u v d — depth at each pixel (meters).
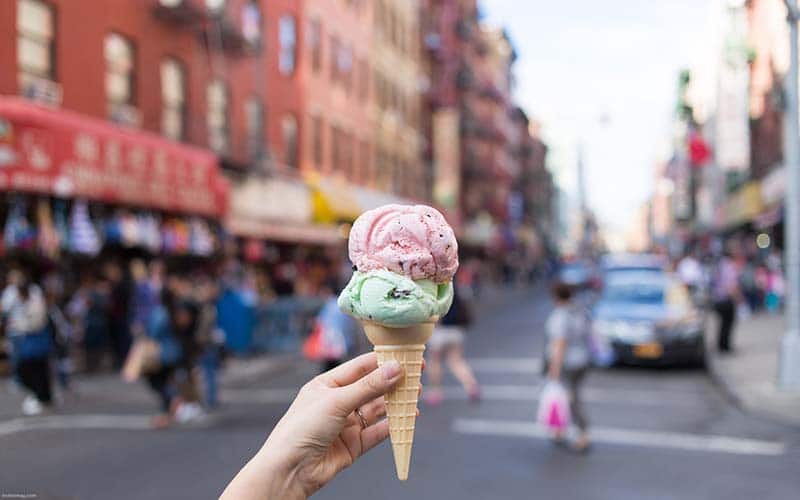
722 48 31.84
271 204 22.83
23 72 14.27
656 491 6.69
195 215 17.98
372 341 2.18
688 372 14.44
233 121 22.00
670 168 56.22
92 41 16.05
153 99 18.14
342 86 30.97
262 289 21.44
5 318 11.54
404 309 2.05
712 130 42.44
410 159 41.34
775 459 7.82
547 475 7.19
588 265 46.44
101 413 10.47
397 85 39.28
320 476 1.74
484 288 49.25
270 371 14.75
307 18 27.27
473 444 8.43
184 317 9.65
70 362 13.88
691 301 15.25
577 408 8.22
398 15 39.53
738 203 34.25
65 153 13.03
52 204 13.92
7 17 13.73
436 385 11.07
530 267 63.72
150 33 18.03
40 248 12.65
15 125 12.12
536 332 21.80
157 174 15.75
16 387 12.32
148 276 16.64
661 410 10.59
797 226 11.63
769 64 27.38
